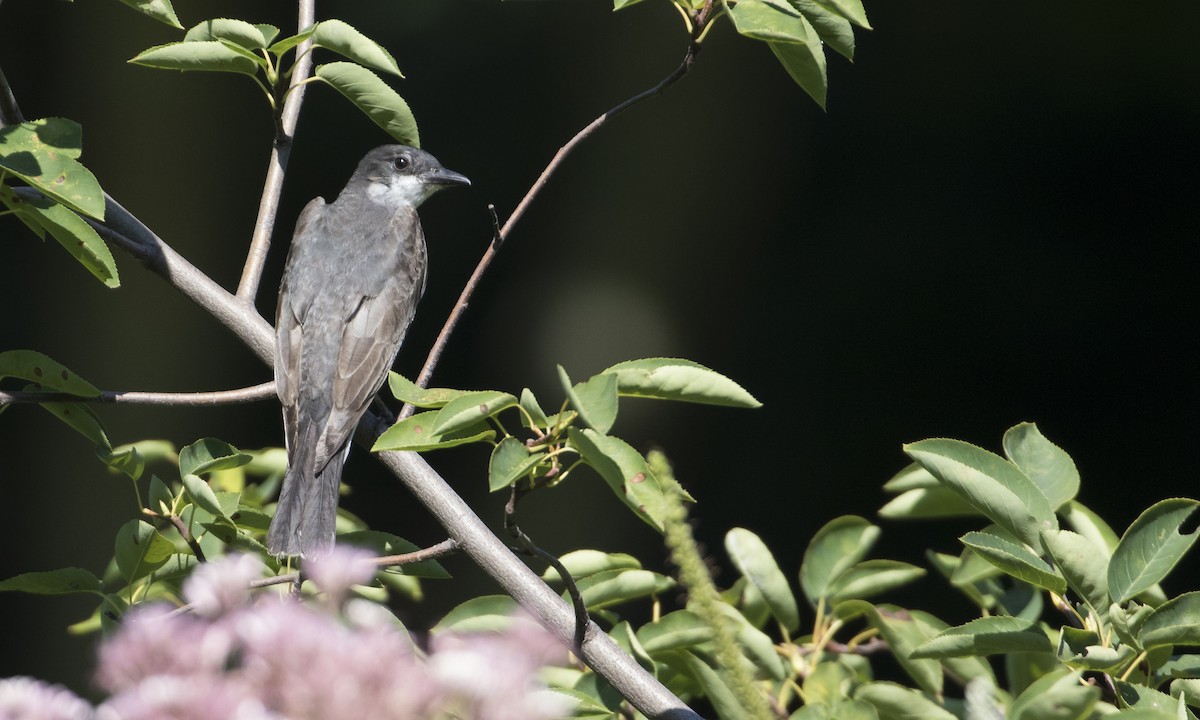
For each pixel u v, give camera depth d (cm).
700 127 1438
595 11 1420
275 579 452
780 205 1427
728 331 1402
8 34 1370
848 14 486
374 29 1386
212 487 627
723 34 1428
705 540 1329
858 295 1395
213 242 1386
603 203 1434
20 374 515
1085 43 1349
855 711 431
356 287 736
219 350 1372
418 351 1392
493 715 259
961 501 504
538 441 415
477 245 1420
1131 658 417
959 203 1386
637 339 1384
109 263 487
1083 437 1307
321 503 591
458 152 1418
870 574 503
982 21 1382
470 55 1417
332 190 1397
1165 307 1318
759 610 516
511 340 1400
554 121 1427
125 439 1336
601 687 492
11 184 532
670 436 1365
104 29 1395
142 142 1393
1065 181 1363
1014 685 473
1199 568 1185
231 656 286
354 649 253
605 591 489
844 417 1363
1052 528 440
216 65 543
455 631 494
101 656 265
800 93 1431
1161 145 1341
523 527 1298
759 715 286
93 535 1296
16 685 267
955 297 1367
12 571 1284
